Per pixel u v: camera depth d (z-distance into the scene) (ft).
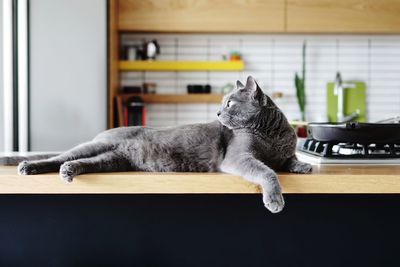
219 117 3.79
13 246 4.15
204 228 4.22
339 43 10.83
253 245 4.24
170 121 10.86
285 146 3.74
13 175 3.23
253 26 9.68
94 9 8.71
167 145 3.66
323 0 9.68
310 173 3.45
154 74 10.82
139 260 4.22
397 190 3.32
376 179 3.32
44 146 8.68
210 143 3.72
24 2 8.35
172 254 4.22
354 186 3.32
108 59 9.08
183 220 4.21
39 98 8.66
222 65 10.38
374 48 10.83
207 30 9.71
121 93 10.43
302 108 10.55
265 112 3.66
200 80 10.85
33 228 4.15
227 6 9.66
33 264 4.16
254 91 3.63
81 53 8.73
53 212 4.15
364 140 4.22
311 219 4.23
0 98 7.61
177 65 10.32
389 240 4.23
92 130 8.79
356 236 4.24
